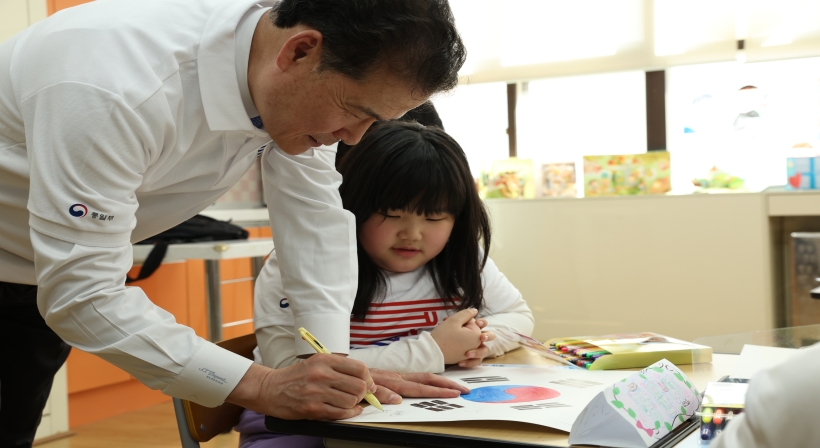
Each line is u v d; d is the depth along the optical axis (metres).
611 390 0.70
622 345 1.14
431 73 0.86
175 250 2.50
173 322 0.92
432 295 1.29
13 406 1.35
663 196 3.10
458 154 1.27
